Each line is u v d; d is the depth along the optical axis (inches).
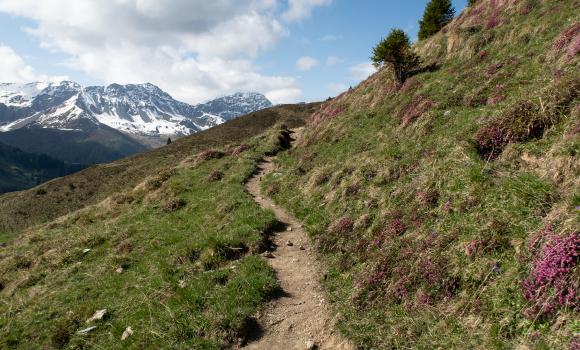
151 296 500.1
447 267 374.3
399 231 478.9
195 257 596.1
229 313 418.9
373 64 1200.2
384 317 378.3
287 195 861.2
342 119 1262.3
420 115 849.5
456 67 1016.9
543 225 324.2
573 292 263.9
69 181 4330.7
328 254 551.8
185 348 377.4
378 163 680.4
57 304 571.5
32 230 1357.0
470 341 297.0
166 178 1301.7
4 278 765.9
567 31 697.0
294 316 432.8
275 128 1974.7
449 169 500.4
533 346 260.5
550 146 420.8
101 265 674.8
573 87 466.6
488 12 1180.5
